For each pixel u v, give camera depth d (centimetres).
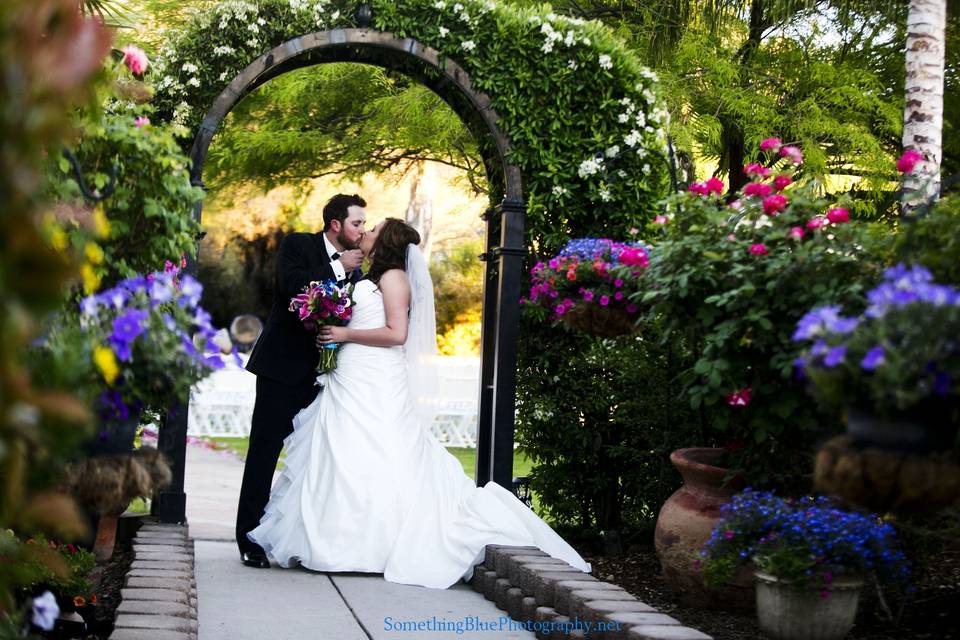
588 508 594
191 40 507
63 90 147
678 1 877
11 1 144
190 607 349
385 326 500
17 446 156
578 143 554
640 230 563
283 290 501
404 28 525
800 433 409
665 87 859
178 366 267
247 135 1048
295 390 500
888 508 245
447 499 490
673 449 544
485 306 584
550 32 540
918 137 578
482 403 576
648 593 462
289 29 513
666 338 412
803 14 905
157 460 284
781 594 348
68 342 226
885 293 237
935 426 233
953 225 312
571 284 466
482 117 548
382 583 461
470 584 479
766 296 371
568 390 575
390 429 489
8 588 230
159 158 329
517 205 543
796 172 876
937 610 414
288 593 431
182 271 482
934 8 577
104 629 363
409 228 511
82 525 180
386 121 1034
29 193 145
